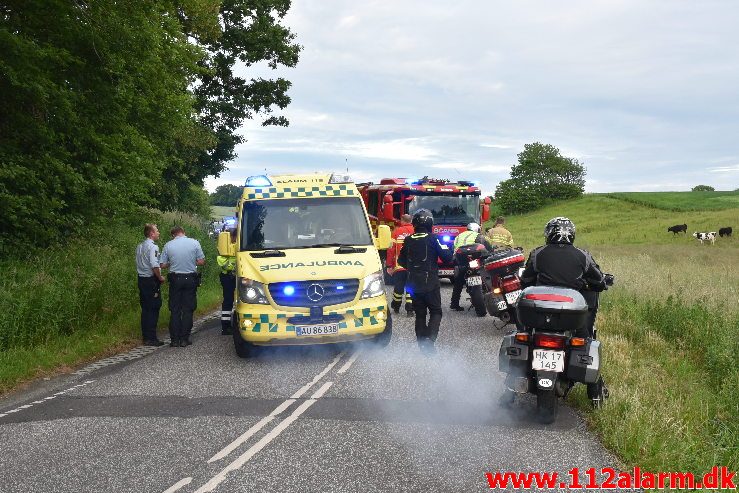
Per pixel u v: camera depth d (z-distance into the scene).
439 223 18.83
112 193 17.72
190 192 40.91
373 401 7.03
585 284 6.49
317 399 7.15
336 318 8.86
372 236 10.05
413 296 9.16
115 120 17.05
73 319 10.88
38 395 7.60
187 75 20.89
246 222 10.03
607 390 6.62
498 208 155.75
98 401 7.23
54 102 14.57
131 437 5.95
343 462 5.26
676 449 5.29
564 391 6.21
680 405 6.58
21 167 13.50
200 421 6.40
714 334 9.72
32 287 10.80
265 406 6.91
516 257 10.49
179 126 20.95
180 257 10.56
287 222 9.99
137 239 18.52
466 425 6.16
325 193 10.40
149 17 17.16
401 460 5.29
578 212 117.12
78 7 14.85
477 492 4.68
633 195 134.62
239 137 37.75
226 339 11.07
